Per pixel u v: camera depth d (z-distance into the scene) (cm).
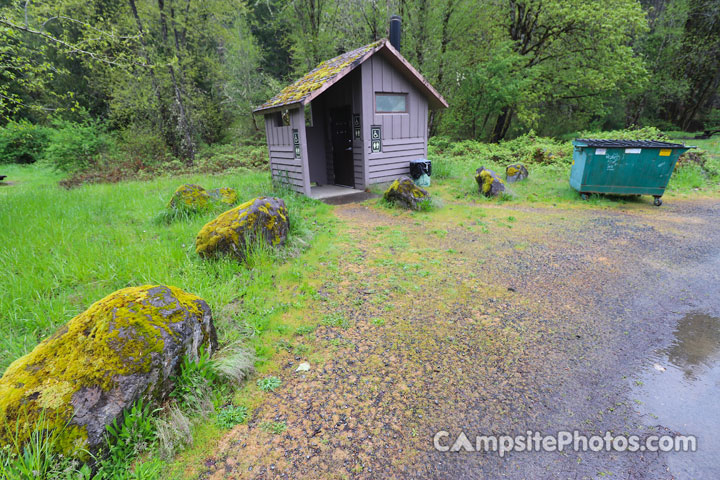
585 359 286
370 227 622
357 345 303
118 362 206
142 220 643
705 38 2336
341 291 393
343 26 1563
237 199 725
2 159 2064
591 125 2336
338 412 236
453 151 1521
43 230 539
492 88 1705
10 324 313
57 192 921
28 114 2034
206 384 240
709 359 285
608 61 1723
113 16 1532
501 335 316
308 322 336
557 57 1858
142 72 1536
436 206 749
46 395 190
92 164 1441
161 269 409
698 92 2573
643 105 2488
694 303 368
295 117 810
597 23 1588
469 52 1767
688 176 969
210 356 268
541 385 259
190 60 1564
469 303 369
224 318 328
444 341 308
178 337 235
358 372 272
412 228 616
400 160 962
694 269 444
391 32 962
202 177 1212
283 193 838
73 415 189
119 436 200
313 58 1677
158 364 219
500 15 1817
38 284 376
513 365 279
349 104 926
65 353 208
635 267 453
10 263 423
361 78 841
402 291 392
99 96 2061
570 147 1266
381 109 904
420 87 938
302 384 260
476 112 1908
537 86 1841
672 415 233
